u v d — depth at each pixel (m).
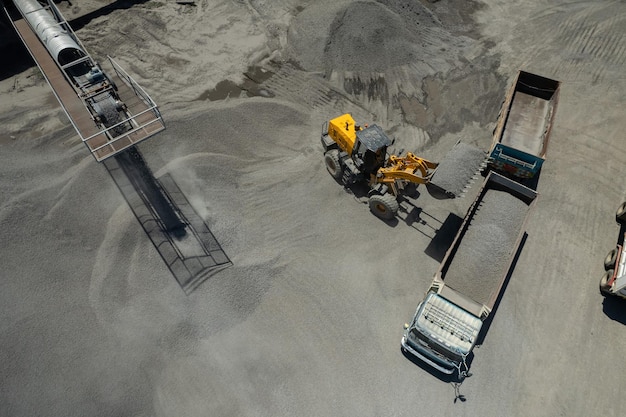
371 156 14.73
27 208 15.16
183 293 13.84
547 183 17.50
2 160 16.62
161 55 21.94
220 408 12.06
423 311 12.39
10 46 21.66
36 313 13.02
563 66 22.02
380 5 22.27
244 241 15.27
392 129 19.23
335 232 15.83
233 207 16.12
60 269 14.02
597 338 13.64
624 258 14.05
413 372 12.84
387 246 15.54
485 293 13.44
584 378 12.84
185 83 20.64
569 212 16.62
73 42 16.72
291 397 12.31
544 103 19.39
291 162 17.91
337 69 21.39
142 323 13.22
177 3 24.59
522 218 14.84
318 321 13.73
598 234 16.02
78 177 16.14
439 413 12.16
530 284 14.76
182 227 15.25
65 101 15.73
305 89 20.69
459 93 20.73
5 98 19.45
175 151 17.44
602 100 20.48
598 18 24.39
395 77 21.27
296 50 22.28
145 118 15.59
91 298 13.52
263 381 12.54
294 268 14.80
